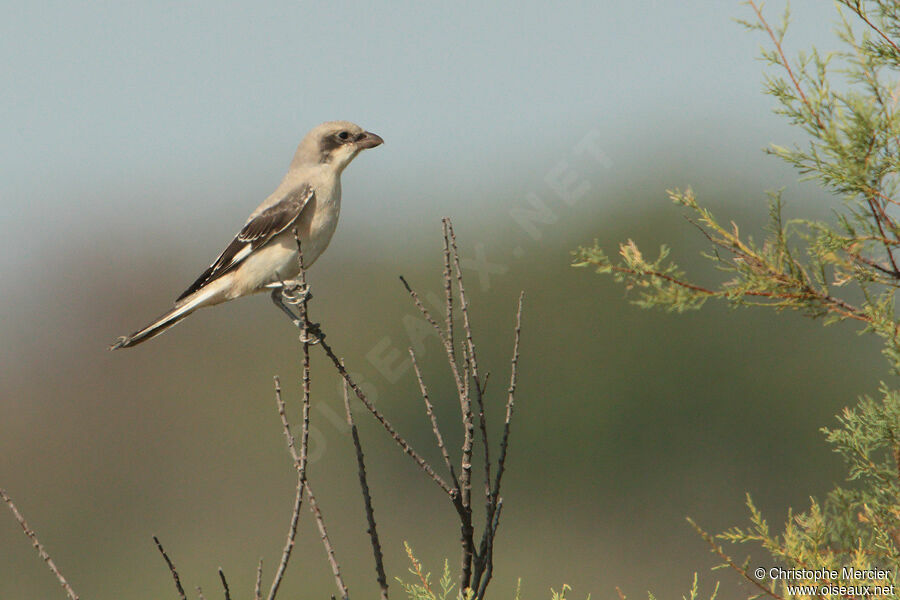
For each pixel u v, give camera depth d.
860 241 4.82
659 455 19.50
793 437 19.62
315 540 16.19
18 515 4.20
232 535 16.84
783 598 4.86
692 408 19.81
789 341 20.08
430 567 15.02
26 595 16.83
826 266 5.18
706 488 19.55
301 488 4.21
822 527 5.06
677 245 19.70
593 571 16.20
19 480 17.98
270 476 18.22
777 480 19.42
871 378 19.80
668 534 17.88
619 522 18.31
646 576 16.08
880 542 5.09
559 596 4.75
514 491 18.81
